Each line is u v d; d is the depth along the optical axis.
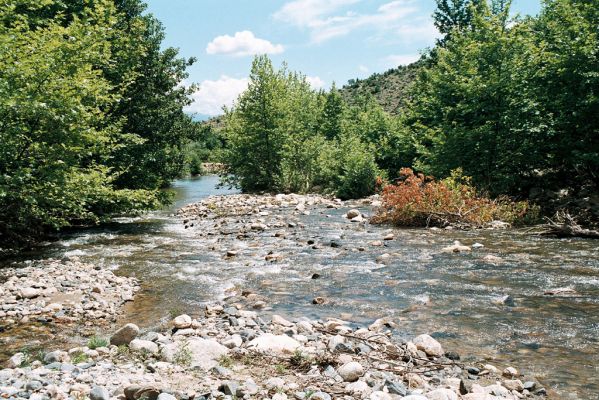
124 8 26.97
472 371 6.07
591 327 7.72
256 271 11.97
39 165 14.36
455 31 30.16
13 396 4.47
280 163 36.31
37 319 8.32
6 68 12.70
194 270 12.18
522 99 22.23
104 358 6.11
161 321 8.30
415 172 32.34
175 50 28.23
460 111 25.95
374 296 9.71
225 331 7.60
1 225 15.05
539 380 5.86
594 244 14.60
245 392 4.97
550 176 23.56
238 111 37.75
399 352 6.63
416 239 16.03
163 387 5.03
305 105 46.09
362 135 40.19
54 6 20.52
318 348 6.77
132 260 13.45
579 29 20.45
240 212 24.11
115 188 21.55
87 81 14.98
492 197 22.08
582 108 19.73
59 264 12.53
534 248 14.20
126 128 23.64
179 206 28.88
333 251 14.23
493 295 9.60
